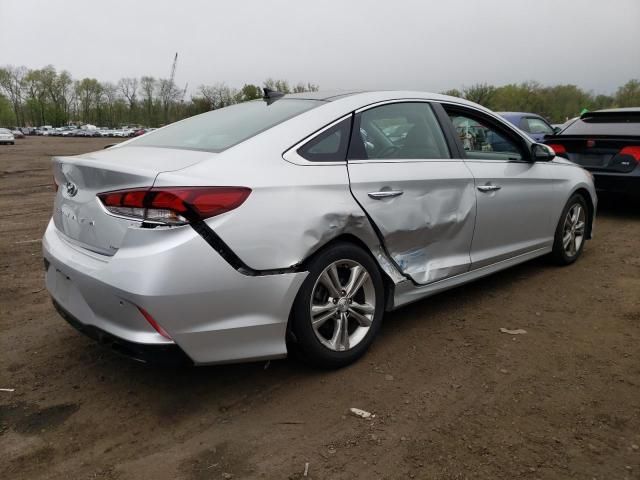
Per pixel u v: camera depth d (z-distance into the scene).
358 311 3.12
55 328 3.70
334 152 3.03
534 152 4.35
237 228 2.50
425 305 4.07
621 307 3.97
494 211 3.93
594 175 7.01
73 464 2.31
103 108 112.88
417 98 3.67
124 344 2.50
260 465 2.28
